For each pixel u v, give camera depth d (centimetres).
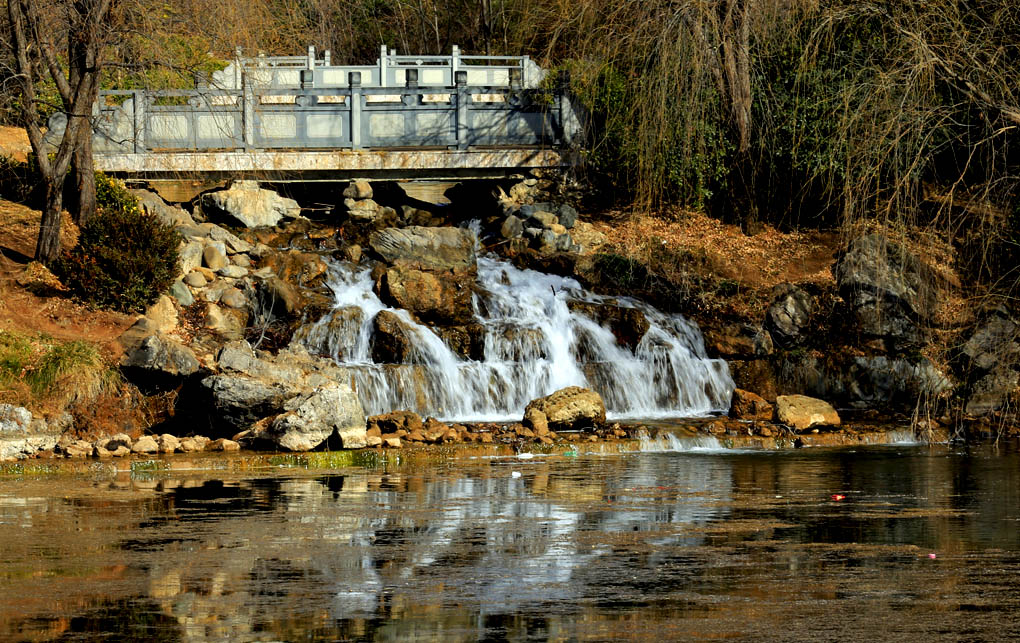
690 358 2734
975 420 2523
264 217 3100
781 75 3297
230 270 2795
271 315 2692
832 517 1412
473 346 2658
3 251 2638
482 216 3309
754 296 2978
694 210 3409
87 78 2608
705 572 1097
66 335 2384
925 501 1547
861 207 2733
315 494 1606
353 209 3209
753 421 2444
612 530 1316
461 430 2241
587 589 1029
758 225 3366
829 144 3097
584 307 2797
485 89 3300
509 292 2880
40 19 2538
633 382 2670
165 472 1864
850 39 3120
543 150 3319
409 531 1309
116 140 3067
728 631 891
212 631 892
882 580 1064
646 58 3075
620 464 1975
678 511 1457
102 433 2142
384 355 2584
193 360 2267
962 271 3033
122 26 2634
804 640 869
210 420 2214
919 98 2464
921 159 2642
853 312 2861
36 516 1415
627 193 3450
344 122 3216
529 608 962
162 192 3253
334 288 2811
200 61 3019
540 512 1446
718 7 3173
